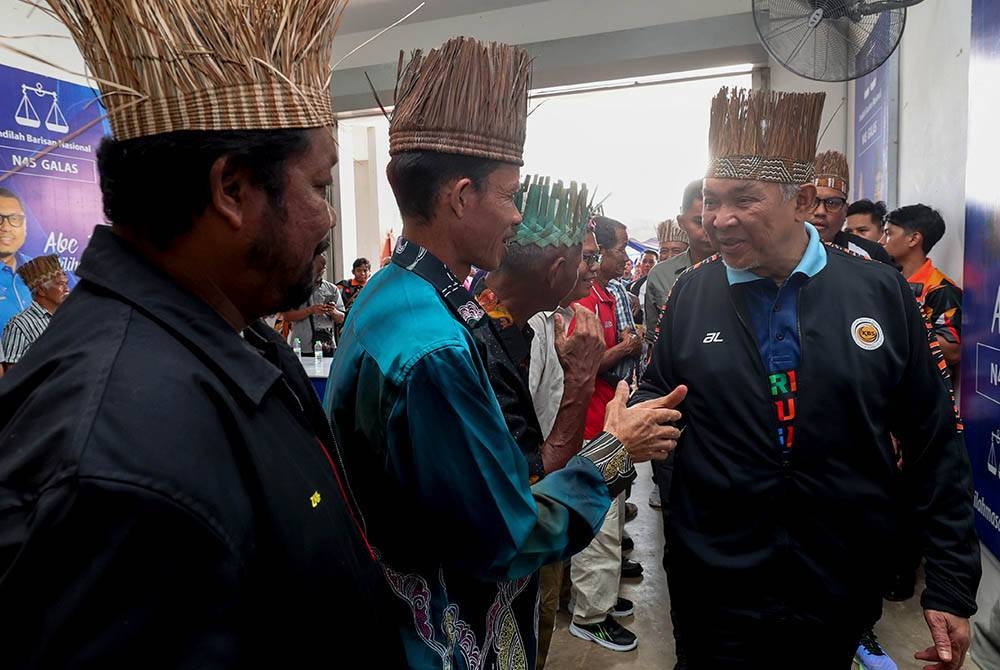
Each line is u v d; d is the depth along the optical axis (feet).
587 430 7.75
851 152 14.65
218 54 1.62
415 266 2.57
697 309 4.22
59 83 12.16
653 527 10.95
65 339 1.56
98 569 1.28
